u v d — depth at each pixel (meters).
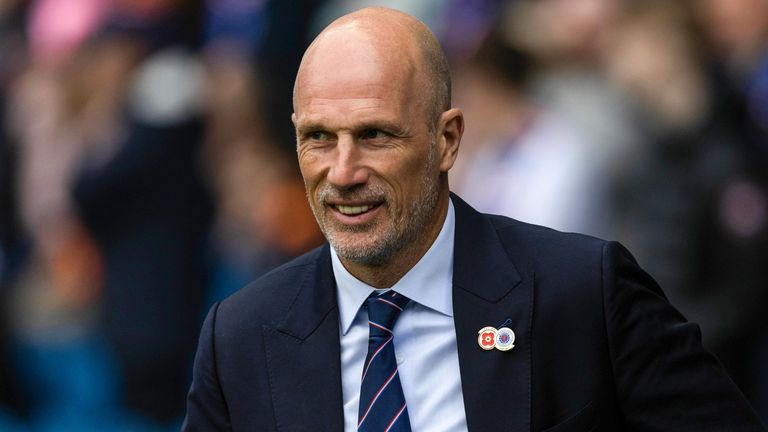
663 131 20.53
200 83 24.20
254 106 24.03
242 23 24.44
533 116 20.75
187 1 24.45
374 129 9.37
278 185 23.88
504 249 10.10
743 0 20.83
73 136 24.98
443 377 9.89
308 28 24.08
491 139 20.78
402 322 10.02
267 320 10.23
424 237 9.91
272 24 24.14
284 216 23.78
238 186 23.94
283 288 10.38
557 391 9.62
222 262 23.88
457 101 21.22
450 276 10.09
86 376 24.95
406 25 9.69
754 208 20.06
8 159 26.22
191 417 10.36
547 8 21.11
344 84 9.34
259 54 24.17
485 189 20.64
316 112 9.38
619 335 9.63
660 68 20.77
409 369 9.93
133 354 23.53
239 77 24.12
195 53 24.42
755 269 19.89
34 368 25.86
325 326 10.09
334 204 9.52
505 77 20.92
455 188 20.92
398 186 9.45
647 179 20.31
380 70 9.38
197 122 23.97
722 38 21.08
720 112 20.69
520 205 20.39
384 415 9.72
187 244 23.72
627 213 20.36
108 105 24.50
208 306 23.88
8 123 26.27
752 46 21.00
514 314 9.77
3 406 26.23
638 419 9.69
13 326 26.08
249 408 10.09
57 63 25.44
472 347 9.78
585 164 20.44
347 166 9.32
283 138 24.03
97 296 24.48
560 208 20.27
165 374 23.53
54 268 25.34
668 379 9.64
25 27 26.36
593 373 9.62
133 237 23.83
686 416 9.62
